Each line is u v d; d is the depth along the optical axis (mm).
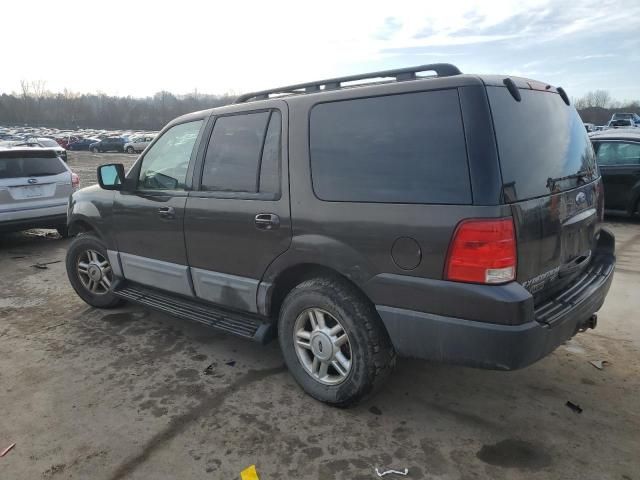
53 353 3965
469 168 2389
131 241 4266
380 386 2961
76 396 3303
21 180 7430
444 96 2506
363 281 2754
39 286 5789
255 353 3906
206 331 4359
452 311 2471
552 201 2645
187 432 2879
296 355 3199
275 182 3152
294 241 3031
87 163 30406
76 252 4875
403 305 2625
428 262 2506
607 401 3104
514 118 2537
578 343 3904
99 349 4023
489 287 2359
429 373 3494
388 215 2625
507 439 2756
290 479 2488
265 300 3307
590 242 3230
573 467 2520
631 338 3979
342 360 2973
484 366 2453
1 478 2535
